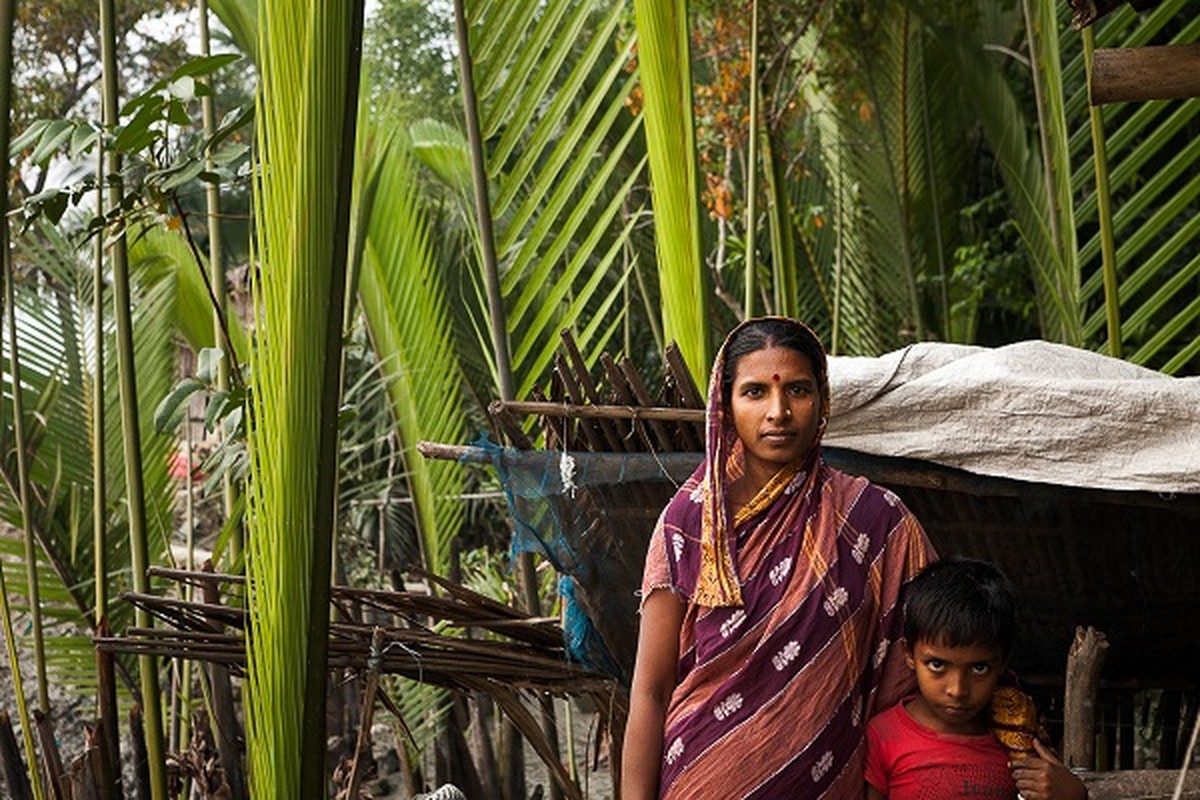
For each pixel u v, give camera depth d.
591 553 3.27
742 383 2.46
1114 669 3.35
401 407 5.27
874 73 7.36
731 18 6.97
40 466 4.92
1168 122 4.91
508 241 4.04
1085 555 3.16
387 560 8.56
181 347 6.96
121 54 11.16
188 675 4.74
